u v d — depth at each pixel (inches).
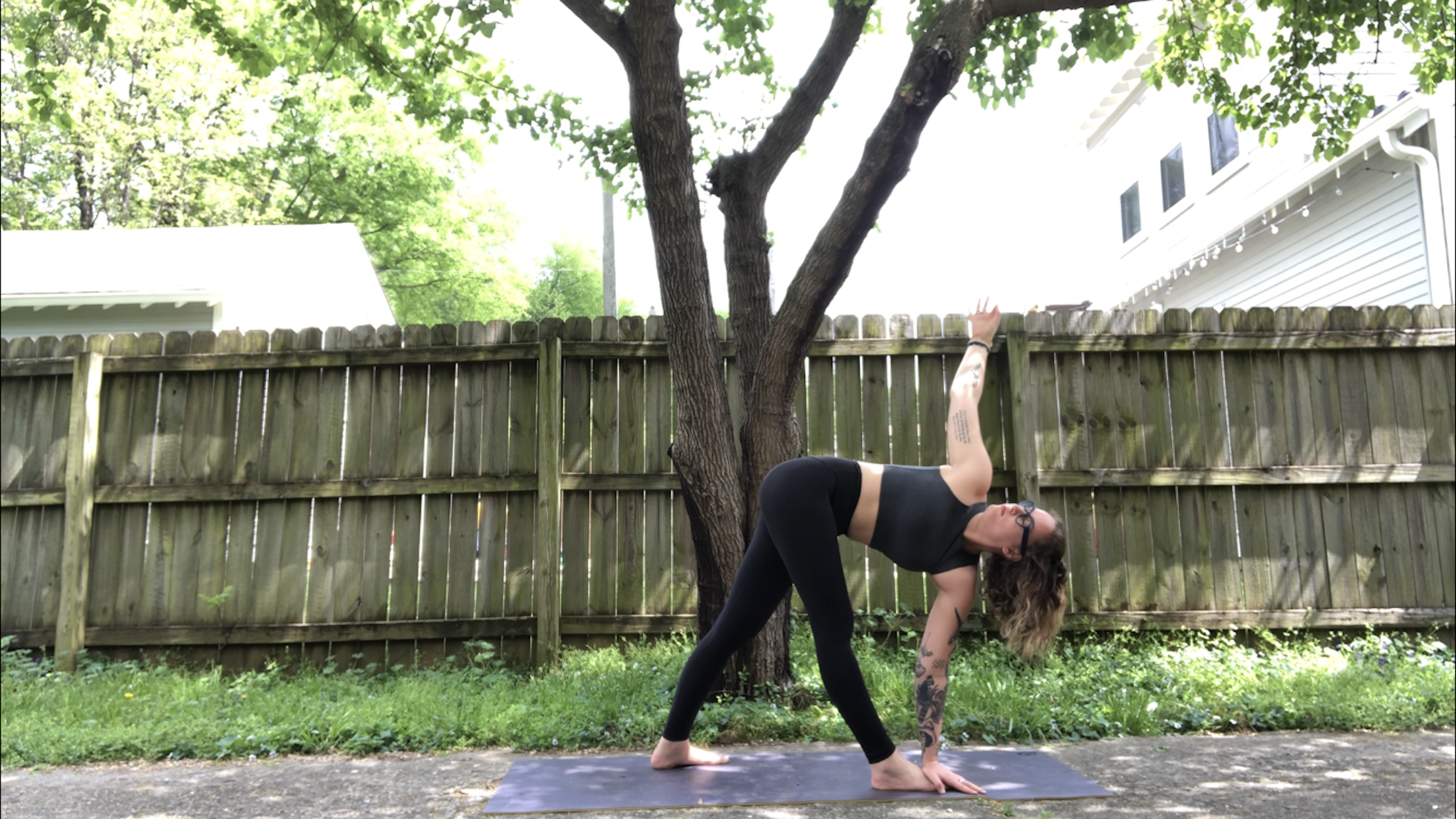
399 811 114.8
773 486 116.6
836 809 109.5
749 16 212.7
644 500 212.7
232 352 217.0
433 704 167.6
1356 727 158.6
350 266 469.1
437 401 215.5
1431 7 190.9
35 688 184.9
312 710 165.8
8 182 807.1
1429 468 210.7
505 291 1098.1
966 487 114.4
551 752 147.3
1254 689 173.6
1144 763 134.3
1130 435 213.8
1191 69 220.8
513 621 207.0
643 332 216.2
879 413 214.2
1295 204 366.9
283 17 205.9
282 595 210.7
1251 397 215.2
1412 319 216.1
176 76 747.4
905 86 151.5
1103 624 206.1
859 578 209.5
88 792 127.6
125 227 827.4
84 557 208.7
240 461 215.0
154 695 180.5
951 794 115.0
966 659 197.9
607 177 238.4
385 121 832.3
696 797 115.3
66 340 218.1
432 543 211.8
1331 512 212.2
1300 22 201.5
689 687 127.3
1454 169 292.0
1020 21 205.5
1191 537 211.5
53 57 704.4
